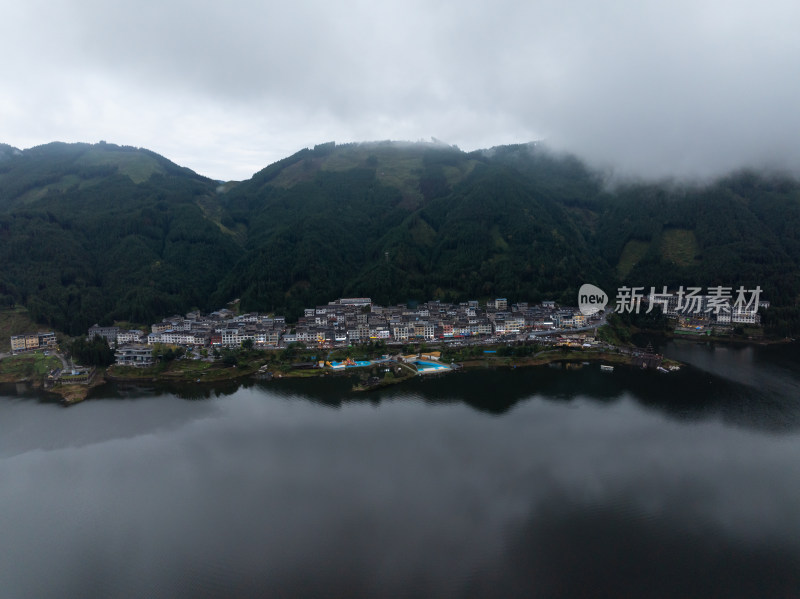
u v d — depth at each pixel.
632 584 105.12
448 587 103.50
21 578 107.31
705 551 115.06
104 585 105.00
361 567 109.12
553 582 105.38
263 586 103.94
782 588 104.19
